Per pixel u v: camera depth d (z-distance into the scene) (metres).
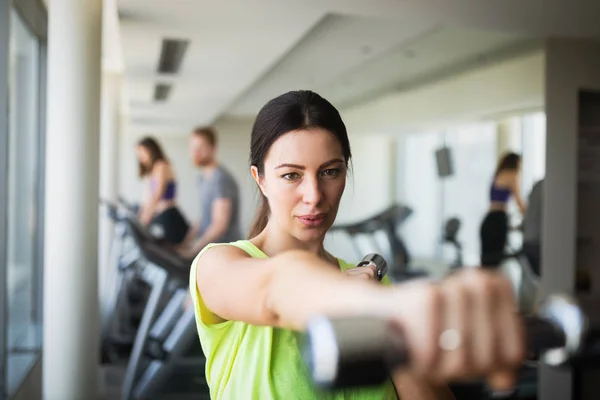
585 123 4.87
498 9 3.91
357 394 1.01
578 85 4.71
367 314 0.31
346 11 4.15
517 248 6.17
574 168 4.68
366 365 0.28
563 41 4.68
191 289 0.90
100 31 3.75
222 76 8.38
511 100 6.15
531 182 7.67
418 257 12.20
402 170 12.93
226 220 4.89
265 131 1.03
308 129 1.00
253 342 0.99
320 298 0.45
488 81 6.75
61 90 3.67
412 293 0.30
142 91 10.23
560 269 4.64
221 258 0.76
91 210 3.72
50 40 3.69
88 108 3.70
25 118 4.70
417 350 0.28
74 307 3.70
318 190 1.01
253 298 0.59
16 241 4.69
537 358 0.32
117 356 5.78
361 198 13.04
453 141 10.80
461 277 0.30
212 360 1.01
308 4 4.12
